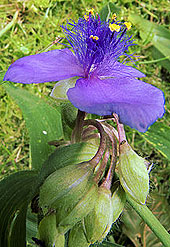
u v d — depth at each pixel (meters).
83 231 0.08
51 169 0.09
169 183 0.17
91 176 0.08
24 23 0.18
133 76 0.10
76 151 0.09
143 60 0.19
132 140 0.17
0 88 0.16
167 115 0.18
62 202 0.08
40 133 0.12
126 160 0.08
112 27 0.09
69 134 0.11
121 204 0.09
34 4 0.17
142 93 0.08
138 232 0.14
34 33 0.17
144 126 0.07
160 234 0.09
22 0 0.17
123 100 0.07
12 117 0.16
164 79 0.20
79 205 0.08
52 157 0.09
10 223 0.10
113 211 0.09
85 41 0.09
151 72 0.19
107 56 0.09
